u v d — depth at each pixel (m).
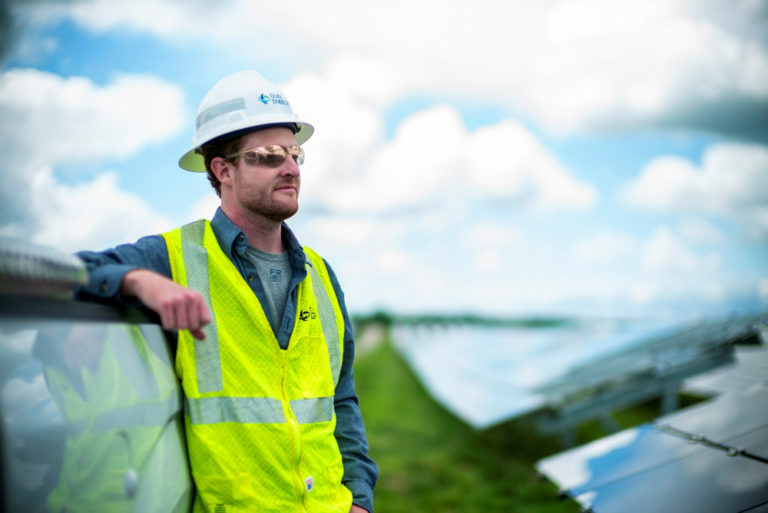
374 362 32.00
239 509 1.71
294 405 1.86
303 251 2.03
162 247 1.85
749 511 2.37
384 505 7.78
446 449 10.95
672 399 8.40
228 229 1.92
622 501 2.89
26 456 0.96
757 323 7.86
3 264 0.97
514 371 14.84
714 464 2.89
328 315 2.11
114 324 1.40
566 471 3.51
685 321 10.86
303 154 2.07
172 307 1.47
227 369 1.77
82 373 1.19
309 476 1.83
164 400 1.59
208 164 2.04
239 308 1.84
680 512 2.52
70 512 1.09
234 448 1.72
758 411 3.38
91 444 1.18
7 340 0.95
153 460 1.48
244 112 1.96
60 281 1.12
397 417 14.34
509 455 10.30
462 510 7.50
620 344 13.02
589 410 9.04
